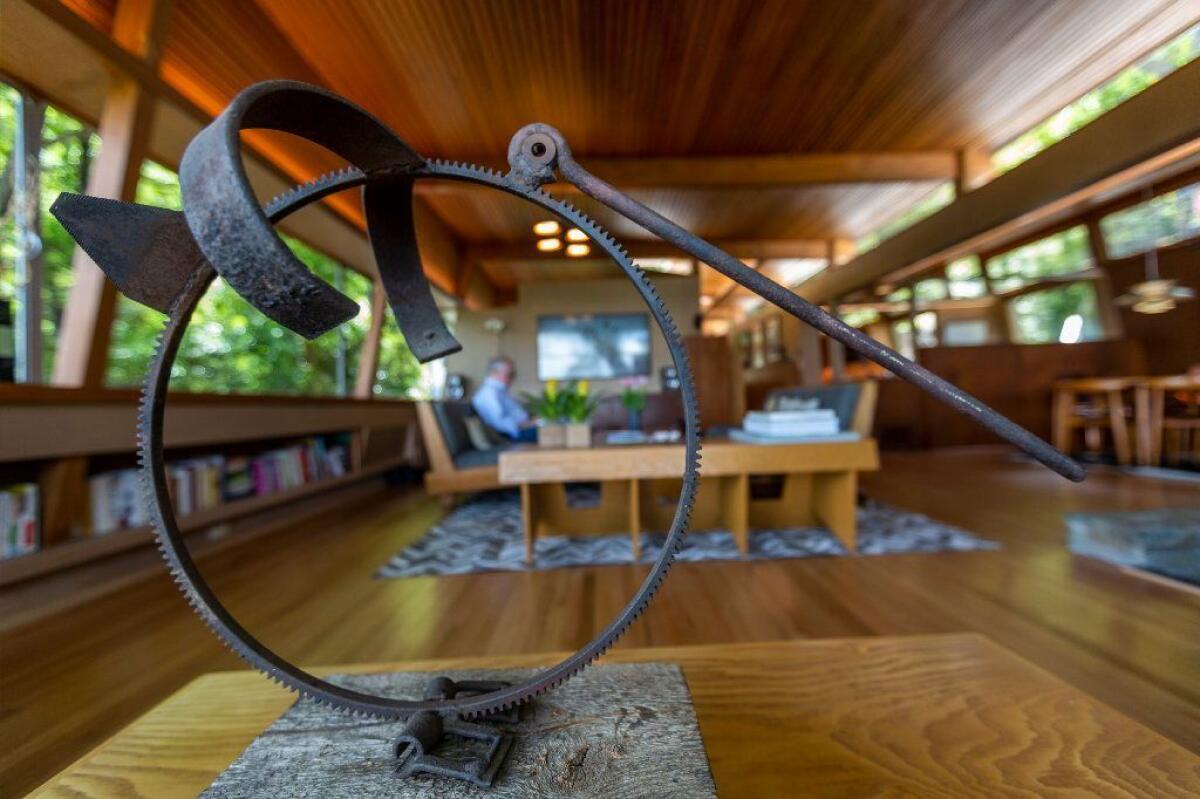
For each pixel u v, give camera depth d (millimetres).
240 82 3139
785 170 5453
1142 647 1409
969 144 5371
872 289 8062
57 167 2555
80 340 2316
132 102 2391
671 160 5430
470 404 4754
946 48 3869
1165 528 1938
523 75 4023
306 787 535
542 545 2660
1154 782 689
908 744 780
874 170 5477
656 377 7895
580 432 2656
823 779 709
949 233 5469
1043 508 3219
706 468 2285
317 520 3459
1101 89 4465
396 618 1763
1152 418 4793
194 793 674
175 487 2682
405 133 4781
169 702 886
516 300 9641
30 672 1436
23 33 2080
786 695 913
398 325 685
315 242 4836
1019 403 6547
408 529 3160
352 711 596
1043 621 1587
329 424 4215
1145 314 5699
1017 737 789
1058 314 7148
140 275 529
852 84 4281
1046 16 3574
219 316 4090
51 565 2029
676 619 1682
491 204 6133
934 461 5621
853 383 2984
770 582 2006
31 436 1974
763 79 4180
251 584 2164
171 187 3453
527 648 1514
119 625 1767
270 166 3574
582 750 579
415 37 3566
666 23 3521
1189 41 3816
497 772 543
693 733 610
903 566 2160
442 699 622
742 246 8297
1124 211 5340
